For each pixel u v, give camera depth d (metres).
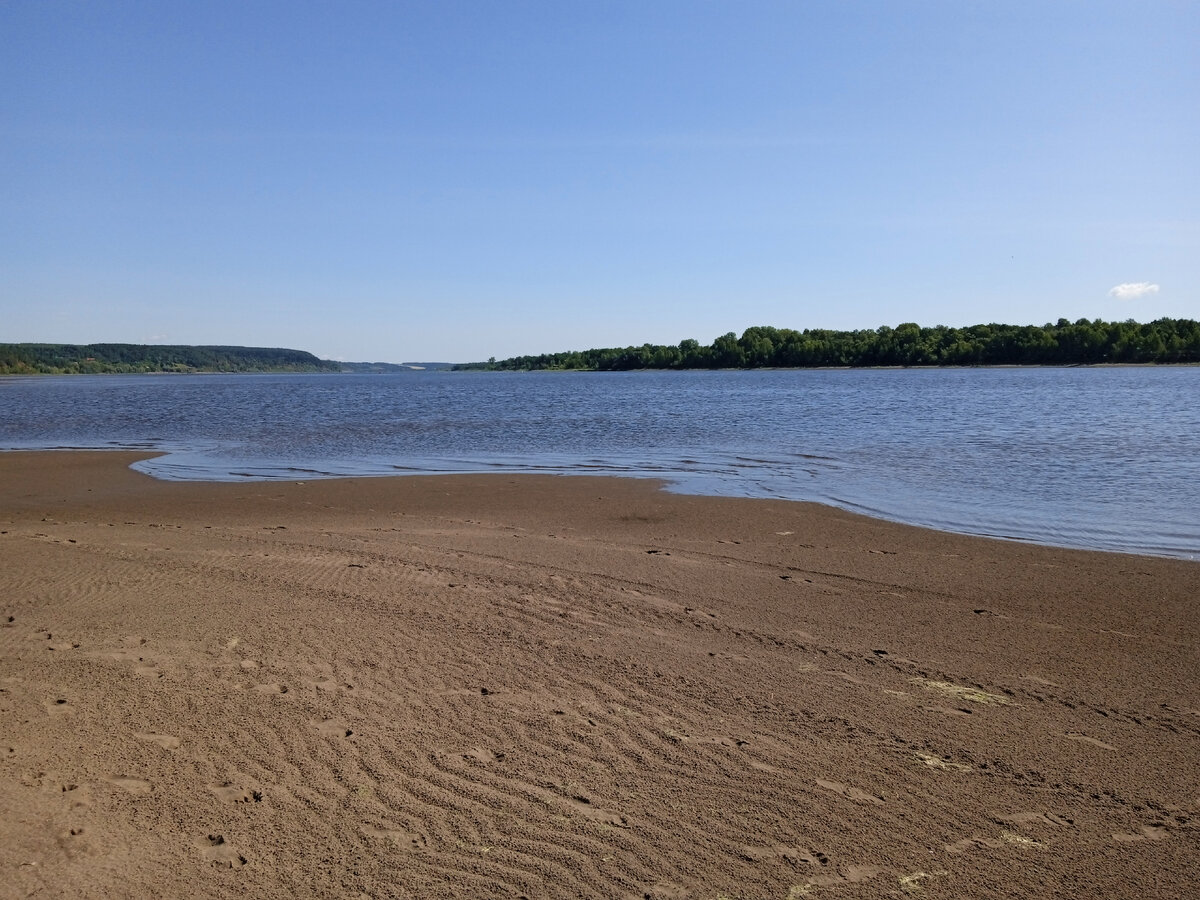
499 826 4.27
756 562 10.45
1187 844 4.21
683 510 14.71
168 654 6.54
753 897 3.74
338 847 4.04
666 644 7.11
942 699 6.02
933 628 7.71
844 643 7.23
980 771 4.94
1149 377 85.44
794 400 53.66
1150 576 9.76
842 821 4.38
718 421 36.59
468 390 88.06
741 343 164.88
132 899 3.59
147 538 11.62
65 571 9.23
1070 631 7.65
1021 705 5.92
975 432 28.53
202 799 4.42
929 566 10.27
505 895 3.71
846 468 20.11
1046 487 16.66
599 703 5.83
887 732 5.45
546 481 18.69
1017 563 10.45
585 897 3.71
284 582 8.85
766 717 5.66
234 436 31.62
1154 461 20.11
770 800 4.58
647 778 4.79
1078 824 4.39
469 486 17.97
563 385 102.88
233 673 6.17
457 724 5.44
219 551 10.52
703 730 5.43
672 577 9.52
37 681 5.93
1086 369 114.31
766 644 7.18
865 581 9.48
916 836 4.26
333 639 7.00
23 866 3.76
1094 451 22.30
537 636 7.23
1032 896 3.79
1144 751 5.22
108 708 5.50
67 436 31.94
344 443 28.62
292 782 4.63
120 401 61.53
